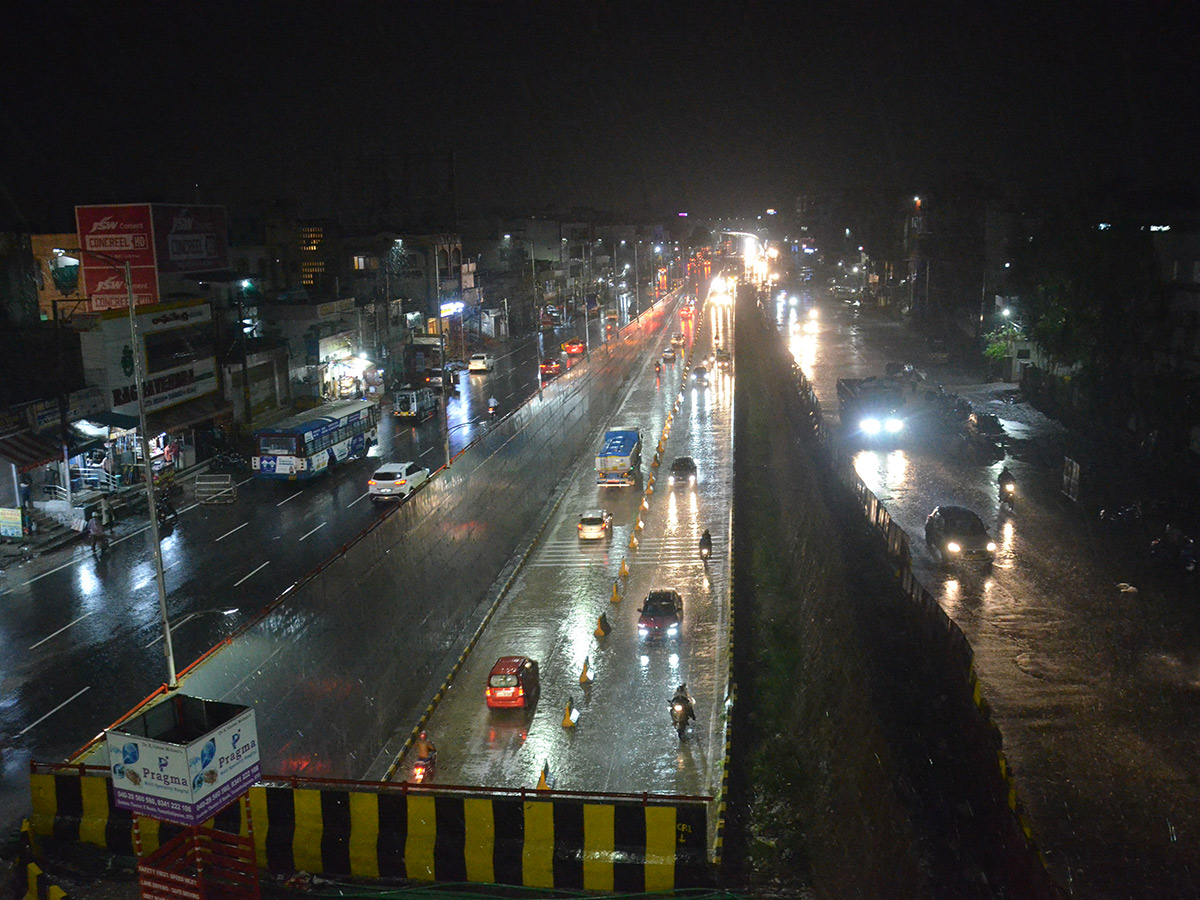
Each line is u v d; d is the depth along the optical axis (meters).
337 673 25.39
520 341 118.06
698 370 91.12
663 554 43.72
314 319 70.69
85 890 13.98
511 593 40.16
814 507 35.09
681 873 14.07
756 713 24.44
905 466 50.72
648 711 29.12
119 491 46.19
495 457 43.91
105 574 37.41
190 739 12.63
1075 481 42.78
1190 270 49.22
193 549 40.72
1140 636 27.83
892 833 14.78
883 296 138.88
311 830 14.65
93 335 48.69
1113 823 18.88
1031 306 62.53
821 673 24.09
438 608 34.19
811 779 20.28
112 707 26.20
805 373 84.69
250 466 56.84
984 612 30.17
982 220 93.50
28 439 43.25
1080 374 56.88
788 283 191.75
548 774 25.77
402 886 14.17
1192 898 16.59
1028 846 13.29
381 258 94.50
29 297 64.94
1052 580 32.84
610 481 55.44
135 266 58.41
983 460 50.56
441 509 35.56
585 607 38.03
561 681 31.61
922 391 69.19
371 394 77.88
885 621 22.97
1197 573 32.94
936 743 16.94
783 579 36.12
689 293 193.38
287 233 86.50
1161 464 45.56
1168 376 46.56
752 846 16.64
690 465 56.56
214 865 12.12
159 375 53.25
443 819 14.44
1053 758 21.34
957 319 97.19
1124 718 23.02
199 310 58.34
